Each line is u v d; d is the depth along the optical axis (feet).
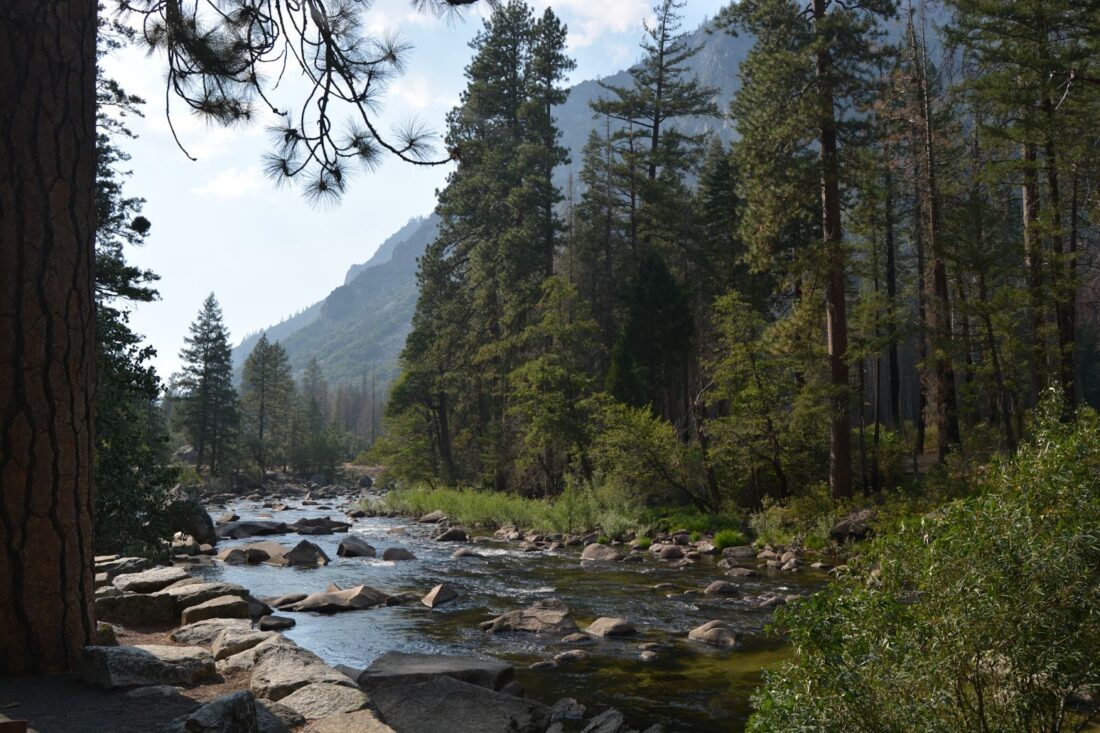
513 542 87.04
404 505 133.49
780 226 88.58
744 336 89.92
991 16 77.77
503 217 160.86
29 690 18.30
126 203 69.21
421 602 48.11
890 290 124.47
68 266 19.93
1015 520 15.66
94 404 20.90
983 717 15.26
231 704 15.74
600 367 161.58
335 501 191.93
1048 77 74.54
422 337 171.63
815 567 62.08
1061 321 77.77
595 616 44.06
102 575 33.22
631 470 97.96
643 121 173.88
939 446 86.48
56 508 19.72
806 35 85.25
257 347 310.65
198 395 248.93
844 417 79.77
